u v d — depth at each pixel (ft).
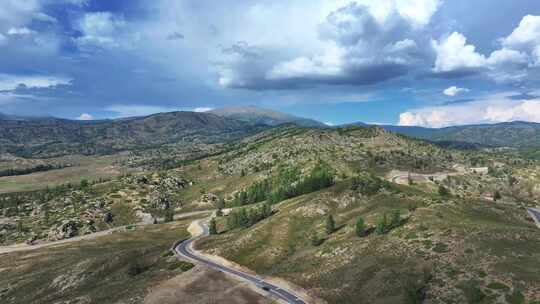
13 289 452.35
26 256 613.11
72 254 584.40
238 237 471.21
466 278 263.49
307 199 549.54
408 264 300.81
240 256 414.21
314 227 465.06
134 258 464.65
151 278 374.22
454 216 401.29
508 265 266.57
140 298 318.04
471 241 311.68
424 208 434.71
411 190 620.49
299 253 399.85
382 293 274.77
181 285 340.39
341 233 415.44
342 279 311.88
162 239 650.43
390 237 358.64
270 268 379.35
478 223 362.74
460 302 241.76
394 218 389.80
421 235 344.08
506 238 310.24
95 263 468.34
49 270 495.00
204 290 326.65
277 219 502.38
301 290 316.40
